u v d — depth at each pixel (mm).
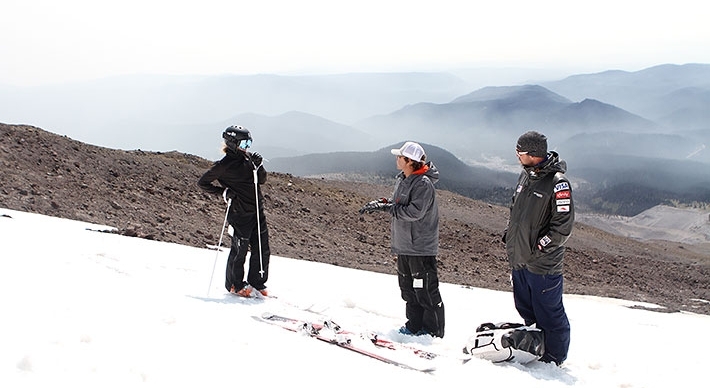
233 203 6742
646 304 16500
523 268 5387
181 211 15867
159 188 17312
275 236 16547
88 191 14266
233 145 6637
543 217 5152
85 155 17094
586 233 39156
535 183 5188
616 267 26750
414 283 6117
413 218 5859
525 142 5070
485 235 26578
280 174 28047
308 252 15367
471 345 5340
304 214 21156
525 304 5523
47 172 14391
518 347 5113
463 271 18688
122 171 17344
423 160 5973
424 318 6219
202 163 23797
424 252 6047
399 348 5113
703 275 28172
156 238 11398
